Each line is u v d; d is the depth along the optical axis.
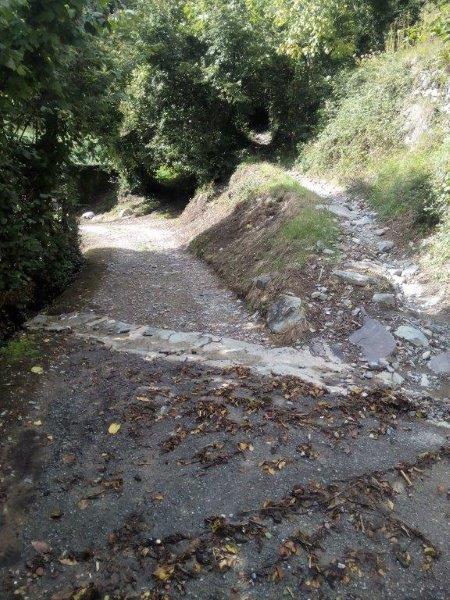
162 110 14.54
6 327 5.99
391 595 2.58
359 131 10.58
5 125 6.05
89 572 2.68
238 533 2.91
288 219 8.17
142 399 4.26
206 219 12.13
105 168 19.83
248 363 4.95
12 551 2.80
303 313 5.59
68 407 4.17
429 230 6.88
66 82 5.98
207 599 2.54
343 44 11.86
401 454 3.62
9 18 3.27
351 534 2.92
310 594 2.57
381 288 6.04
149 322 6.46
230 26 12.30
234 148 14.52
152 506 3.11
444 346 5.04
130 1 12.61
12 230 5.63
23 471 3.40
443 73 8.80
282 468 3.42
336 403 4.18
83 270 9.20
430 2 11.07
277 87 13.42
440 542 2.89
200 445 3.65
